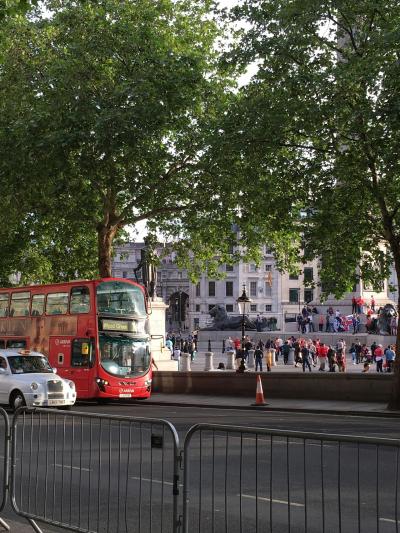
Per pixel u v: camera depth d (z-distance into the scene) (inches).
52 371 991.0
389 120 936.3
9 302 1327.5
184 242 1631.4
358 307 2881.4
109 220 1444.4
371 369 2016.5
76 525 304.2
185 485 270.4
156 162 1364.4
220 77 1407.5
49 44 1391.5
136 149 1309.1
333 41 1063.6
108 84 1327.5
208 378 1384.1
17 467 343.6
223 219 1401.3
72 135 1258.6
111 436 306.2
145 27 1343.5
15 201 1432.1
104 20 1339.8
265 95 1090.7
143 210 1470.2
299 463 265.9
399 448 228.7
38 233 1664.6
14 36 1365.7
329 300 3021.7
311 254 1104.2
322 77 1008.9
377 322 2596.0
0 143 1338.6
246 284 5147.6
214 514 268.1
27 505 333.7
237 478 270.5
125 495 296.8
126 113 1272.1
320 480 248.7
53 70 1312.7
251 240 1485.0
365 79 969.5
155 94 1305.4
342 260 1105.4
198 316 5206.7
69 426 323.3
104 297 1175.6
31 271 1759.4
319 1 998.4
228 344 2652.6
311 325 2967.5
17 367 964.6
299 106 1028.5
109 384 1152.8
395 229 1103.6
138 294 1213.7
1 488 367.2
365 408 1051.9
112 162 1330.0
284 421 876.6
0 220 1489.9
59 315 1219.9
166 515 291.0
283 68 1073.5
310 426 805.9
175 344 2763.3
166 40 1380.4
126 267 5861.2
